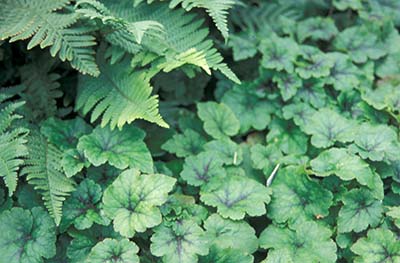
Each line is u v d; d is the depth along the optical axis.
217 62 1.16
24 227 1.07
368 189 1.12
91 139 1.14
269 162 1.20
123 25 1.11
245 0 1.42
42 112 1.20
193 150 1.23
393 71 1.38
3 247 1.05
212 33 1.35
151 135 1.24
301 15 1.44
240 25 1.40
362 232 1.12
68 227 1.09
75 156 1.13
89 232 1.10
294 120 1.26
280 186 1.15
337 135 1.19
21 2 1.14
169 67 1.11
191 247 1.05
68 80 1.26
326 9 1.47
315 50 1.34
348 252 1.11
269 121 1.29
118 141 1.15
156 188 1.07
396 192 1.15
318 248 1.09
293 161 1.19
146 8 1.21
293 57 1.32
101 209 1.10
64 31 1.11
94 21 1.14
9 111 1.10
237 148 1.21
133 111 1.11
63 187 1.09
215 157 1.18
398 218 1.09
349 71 1.32
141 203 1.07
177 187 1.18
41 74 1.22
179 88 1.32
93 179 1.14
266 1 1.43
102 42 1.19
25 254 1.05
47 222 1.07
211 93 1.38
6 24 1.11
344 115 1.27
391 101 1.24
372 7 1.45
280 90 1.31
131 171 1.09
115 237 1.09
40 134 1.16
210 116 1.25
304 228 1.10
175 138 1.23
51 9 1.13
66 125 1.19
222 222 1.10
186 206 1.13
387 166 1.16
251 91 1.31
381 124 1.21
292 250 1.09
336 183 1.15
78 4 1.15
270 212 1.13
